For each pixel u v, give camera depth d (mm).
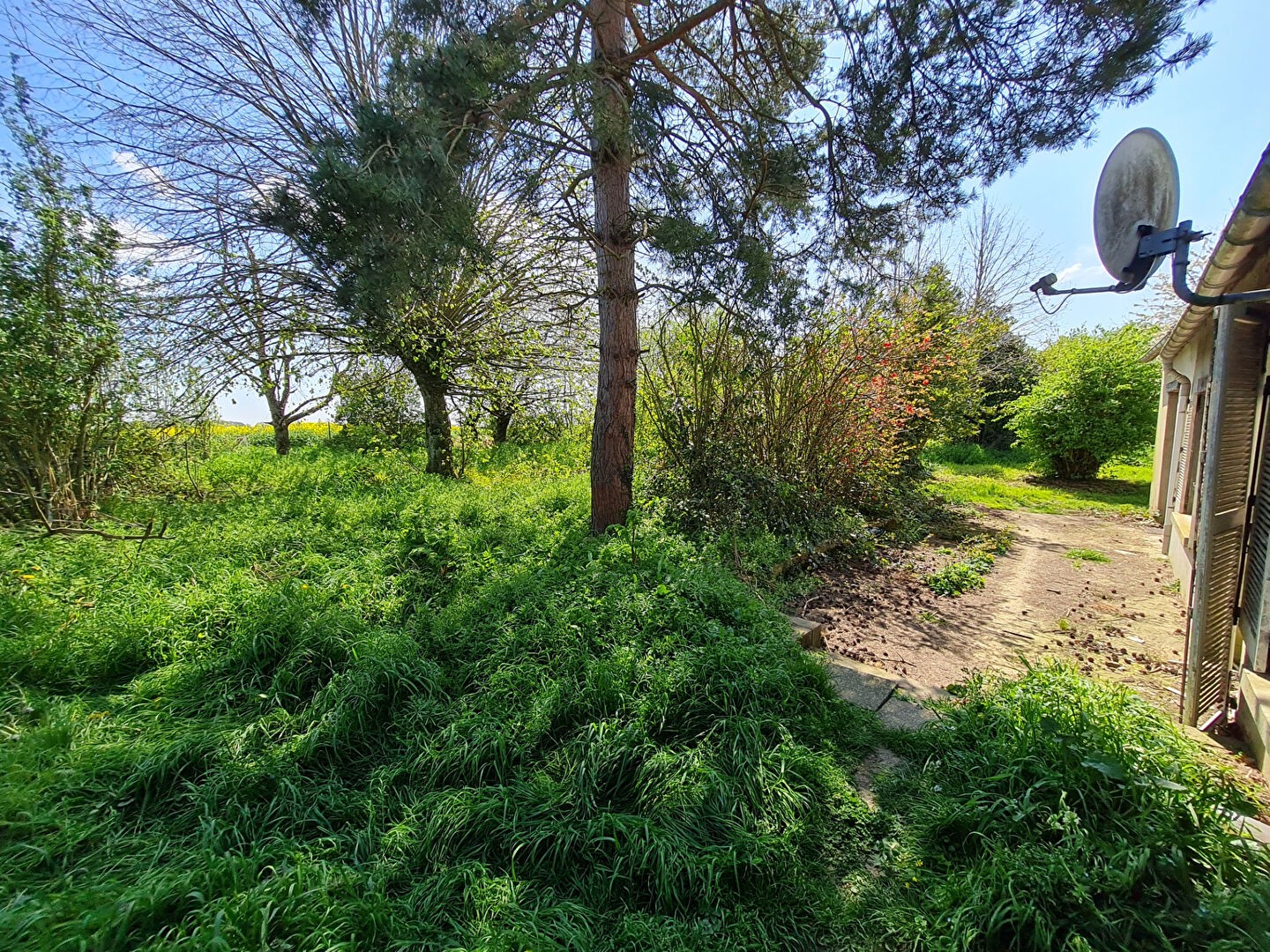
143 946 1431
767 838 1991
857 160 4504
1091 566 6379
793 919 1808
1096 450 12266
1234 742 2867
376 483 8711
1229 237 2471
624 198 4695
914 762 2592
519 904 1784
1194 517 3066
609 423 5129
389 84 3418
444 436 9750
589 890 1877
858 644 4160
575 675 2732
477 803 2086
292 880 1698
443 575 4246
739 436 6539
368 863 1908
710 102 5016
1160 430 8953
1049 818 1982
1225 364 2887
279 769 2240
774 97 4930
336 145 3176
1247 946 1529
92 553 4227
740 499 5730
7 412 5066
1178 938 1633
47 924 1475
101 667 2869
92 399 6012
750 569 5066
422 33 3549
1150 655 4047
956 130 3951
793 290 4512
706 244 4023
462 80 3219
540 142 4012
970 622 4652
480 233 4105
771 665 2928
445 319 8391
